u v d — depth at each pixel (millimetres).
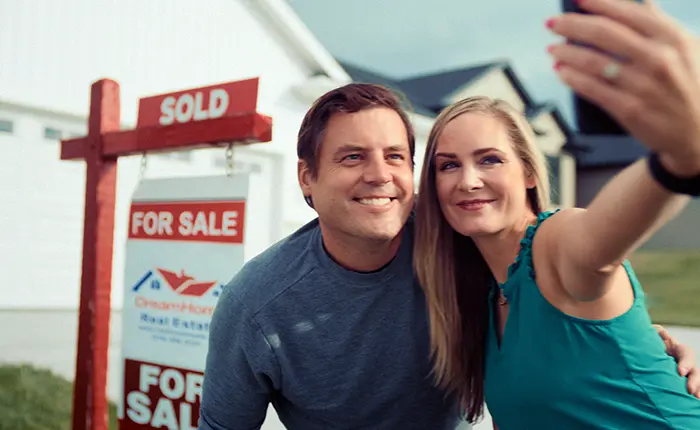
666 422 1384
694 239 19547
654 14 705
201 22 6855
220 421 1867
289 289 1731
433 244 1721
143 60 6355
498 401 1603
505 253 1617
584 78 723
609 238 1053
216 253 2457
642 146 905
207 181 2496
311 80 7711
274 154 7531
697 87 699
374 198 1584
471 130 1568
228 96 2367
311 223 1931
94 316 2777
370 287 1706
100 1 5988
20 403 3916
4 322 5234
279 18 7418
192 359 2529
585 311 1374
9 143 5402
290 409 1925
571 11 780
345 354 1741
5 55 5316
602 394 1396
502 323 1671
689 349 1657
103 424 2771
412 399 1807
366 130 1575
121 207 6039
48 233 5637
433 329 1713
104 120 2828
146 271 2713
